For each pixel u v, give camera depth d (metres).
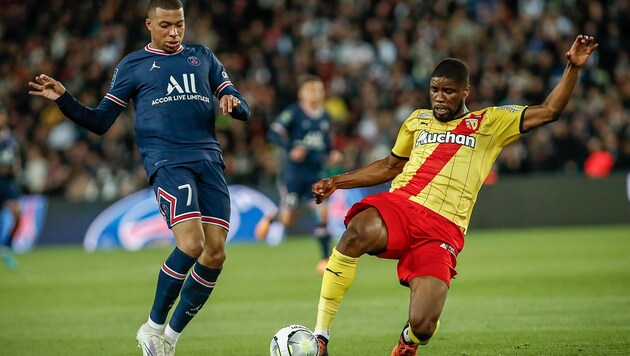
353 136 71.06
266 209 63.88
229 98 21.30
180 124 21.34
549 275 38.56
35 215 64.31
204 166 21.34
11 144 51.34
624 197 64.88
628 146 68.69
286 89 74.75
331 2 83.38
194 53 22.23
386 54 78.94
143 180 68.38
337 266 19.84
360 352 23.19
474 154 20.17
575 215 65.00
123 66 21.73
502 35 78.06
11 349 25.05
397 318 28.95
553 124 69.06
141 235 62.97
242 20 83.19
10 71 80.56
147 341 20.77
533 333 24.98
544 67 75.06
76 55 80.19
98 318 30.73
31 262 53.12
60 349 24.86
